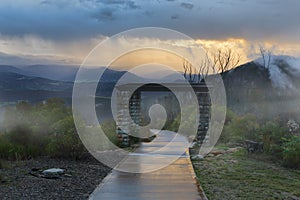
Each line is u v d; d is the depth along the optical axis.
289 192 8.06
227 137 16.84
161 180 9.02
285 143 12.41
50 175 9.02
